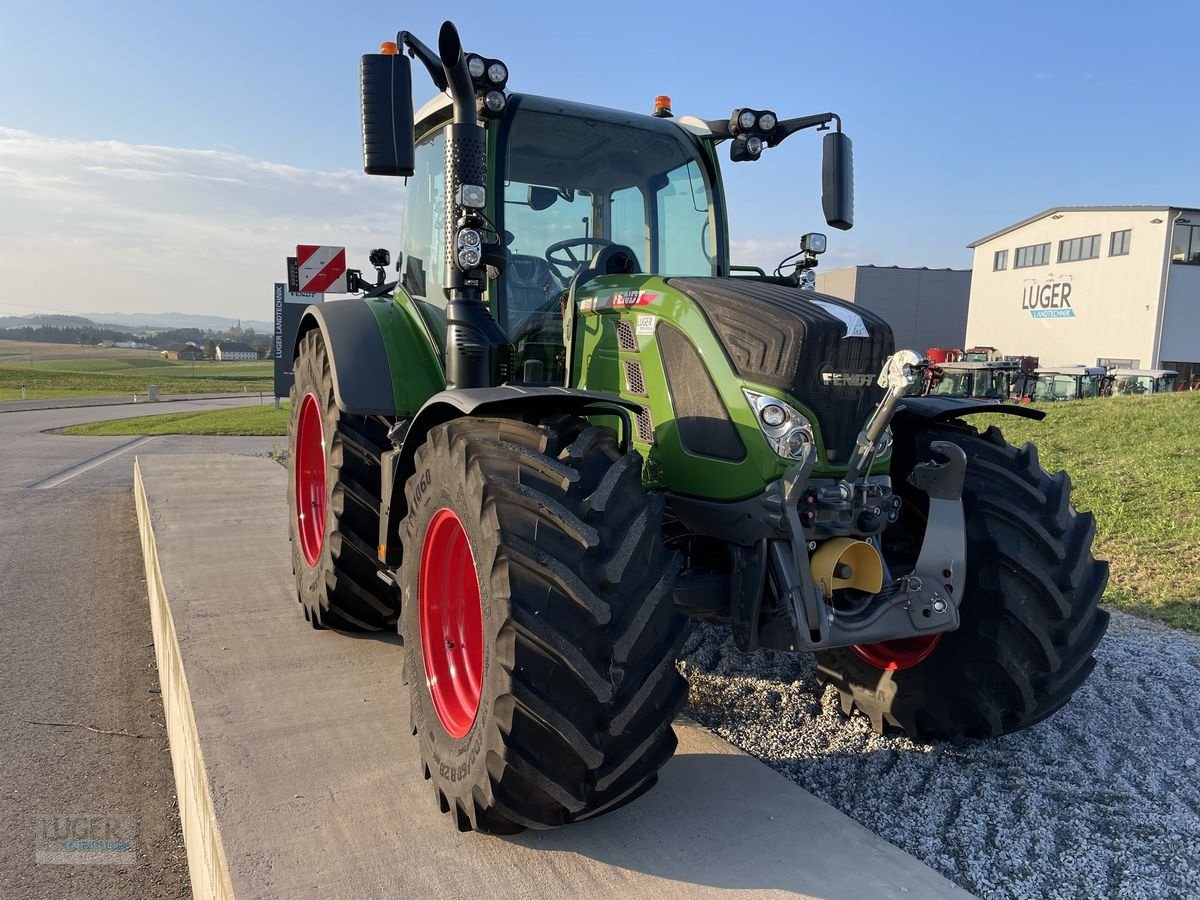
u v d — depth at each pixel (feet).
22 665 15.37
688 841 7.88
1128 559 18.76
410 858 7.45
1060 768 9.88
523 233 11.37
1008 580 9.45
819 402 8.64
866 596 9.07
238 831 7.74
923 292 183.52
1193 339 119.75
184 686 10.93
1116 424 43.19
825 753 10.28
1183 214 116.57
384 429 12.67
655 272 12.28
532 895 6.99
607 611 7.18
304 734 9.69
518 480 7.63
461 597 8.98
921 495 10.60
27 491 34.60
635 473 8.02
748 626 8.73
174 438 54.75
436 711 8.60
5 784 11.24
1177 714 11.32
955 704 9.88
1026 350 139.85
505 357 10.56
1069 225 131.13
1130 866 7.95
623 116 12.09
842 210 11.84
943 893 7.20
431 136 13.01
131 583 20.93
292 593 15.06
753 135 12.28
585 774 7.30
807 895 7.10
